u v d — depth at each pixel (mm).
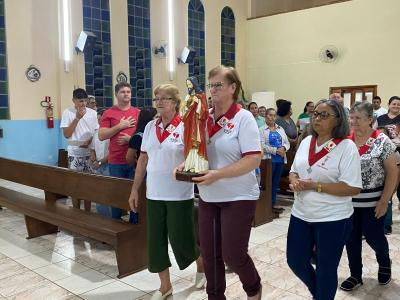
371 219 2781
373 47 9453
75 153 4742
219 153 2057
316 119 2160
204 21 10672
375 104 6918
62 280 3158
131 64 9305
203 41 10703
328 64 10164
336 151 2133
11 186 6859
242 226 2092
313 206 2145
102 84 8820
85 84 8539
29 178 4438
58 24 8094
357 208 2787
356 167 2115
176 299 2816
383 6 9234
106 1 8766
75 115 4738
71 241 4078
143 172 2826
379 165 2707
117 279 3164
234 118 2053
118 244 3145
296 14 10625
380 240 2822
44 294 2928
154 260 2668
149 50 9602
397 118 5164
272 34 11117
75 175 3814
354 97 9836
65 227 3537
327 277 2150
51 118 8117
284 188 6359
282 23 10906
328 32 10109
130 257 3250
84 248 3873
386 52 9273
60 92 8188
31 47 7801
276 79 11148
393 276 3164
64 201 5820
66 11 8078
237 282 3070
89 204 4750
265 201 4711
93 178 3621
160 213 2621
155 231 2645
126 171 3943
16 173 4664
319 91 10391
